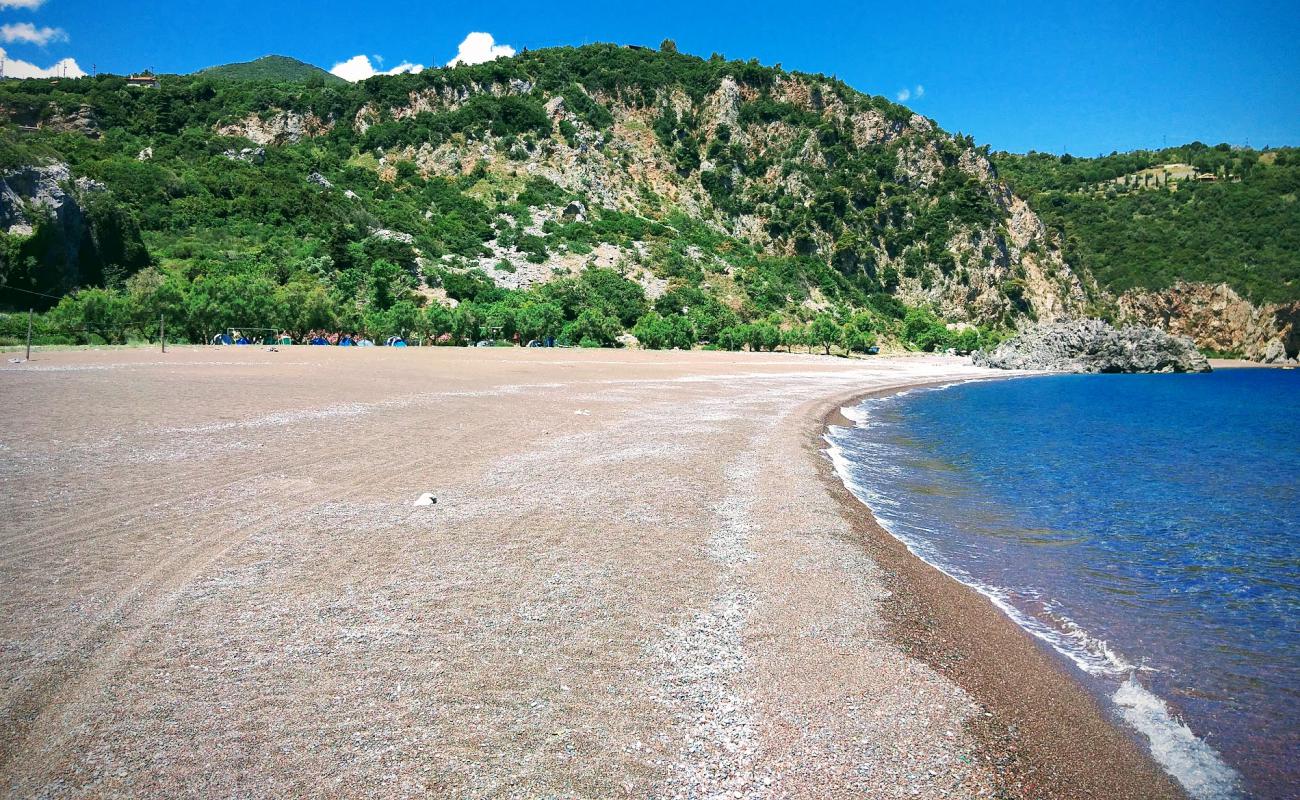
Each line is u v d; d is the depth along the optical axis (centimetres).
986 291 13988
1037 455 2267
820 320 10069
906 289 14225
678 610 827
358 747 528
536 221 12556
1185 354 9088
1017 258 14788
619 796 491
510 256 11162
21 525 980
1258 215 15262
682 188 15138
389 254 9481
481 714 583
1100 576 1091
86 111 12469
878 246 14800
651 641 741
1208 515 1493
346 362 4453
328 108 15050
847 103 17012
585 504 1262
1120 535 1330
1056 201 18250
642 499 1317
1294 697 718
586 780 507
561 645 718
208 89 15050
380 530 1051
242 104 14850
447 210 12475
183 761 501
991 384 6444
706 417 2488
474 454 1631
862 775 539
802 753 562
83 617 718
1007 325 13750
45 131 11325
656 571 951
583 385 3459
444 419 2117
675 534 1120
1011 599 980
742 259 13188
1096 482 1841
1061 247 15575
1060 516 1469
